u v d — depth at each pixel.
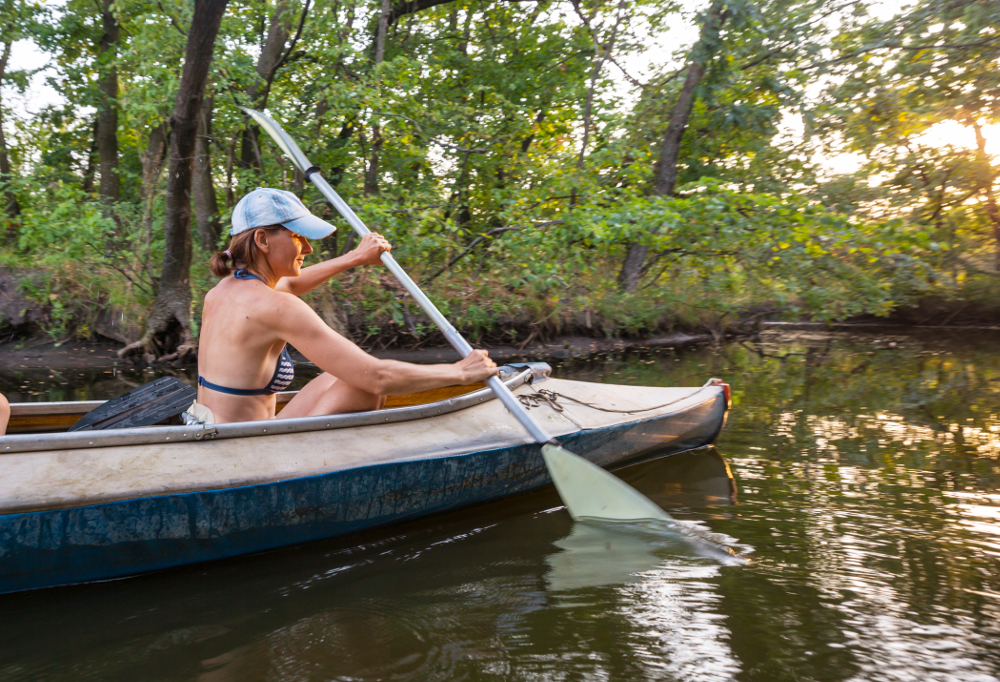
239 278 2.06
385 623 1.64
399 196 9.24
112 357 6.77
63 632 1.59
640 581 1.88
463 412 2.61
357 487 2.14
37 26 11.23
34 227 7.72
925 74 10.42
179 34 7.50
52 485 1.70
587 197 8.36
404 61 8.45
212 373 2.04
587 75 11.78
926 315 12.66
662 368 6.46
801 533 2.23
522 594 1.80
